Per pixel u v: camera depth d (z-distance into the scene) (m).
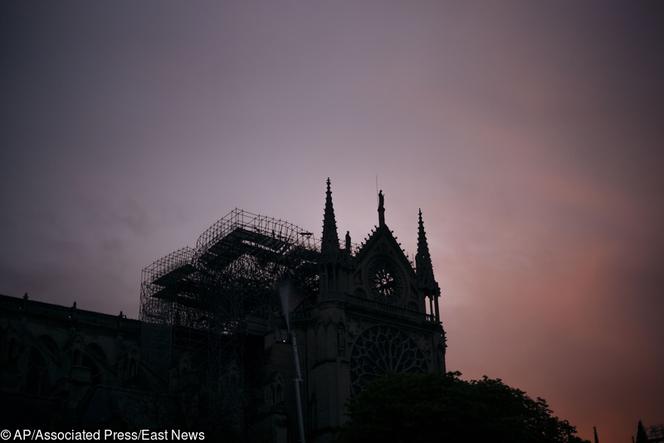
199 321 107.50
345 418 91.81
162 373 98.81
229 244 106.00
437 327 106.56
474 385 77.69
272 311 100.88
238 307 99.94
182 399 87.12
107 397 81.50
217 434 81.88
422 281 109.12
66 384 84.38
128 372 98.00
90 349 101.00
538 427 78.69
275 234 110.00
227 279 102.75
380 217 110.12
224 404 85.12
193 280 107.44
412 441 71.31
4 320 95.44
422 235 112.81
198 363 97.69
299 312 101.19
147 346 103.00
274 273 106.38
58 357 98.44
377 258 106.94
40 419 76.75
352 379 96.19
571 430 80.62
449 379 77.88
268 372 93.12
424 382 76.50
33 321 98.31
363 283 103.81
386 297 105.56
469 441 71.31
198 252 110.12
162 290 112.44
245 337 98.50
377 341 100.44
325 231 102.69
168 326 101.50
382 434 72.06
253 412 90.06
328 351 95.25
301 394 95.12
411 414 71.75
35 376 92.44
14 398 78.38
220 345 95.94
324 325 96.75
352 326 99.00
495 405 75.81
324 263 100.75
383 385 77.56
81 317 104.38
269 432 86.12
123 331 106.38
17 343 92.00
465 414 71.62
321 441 90.50
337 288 99.75
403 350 102.50
